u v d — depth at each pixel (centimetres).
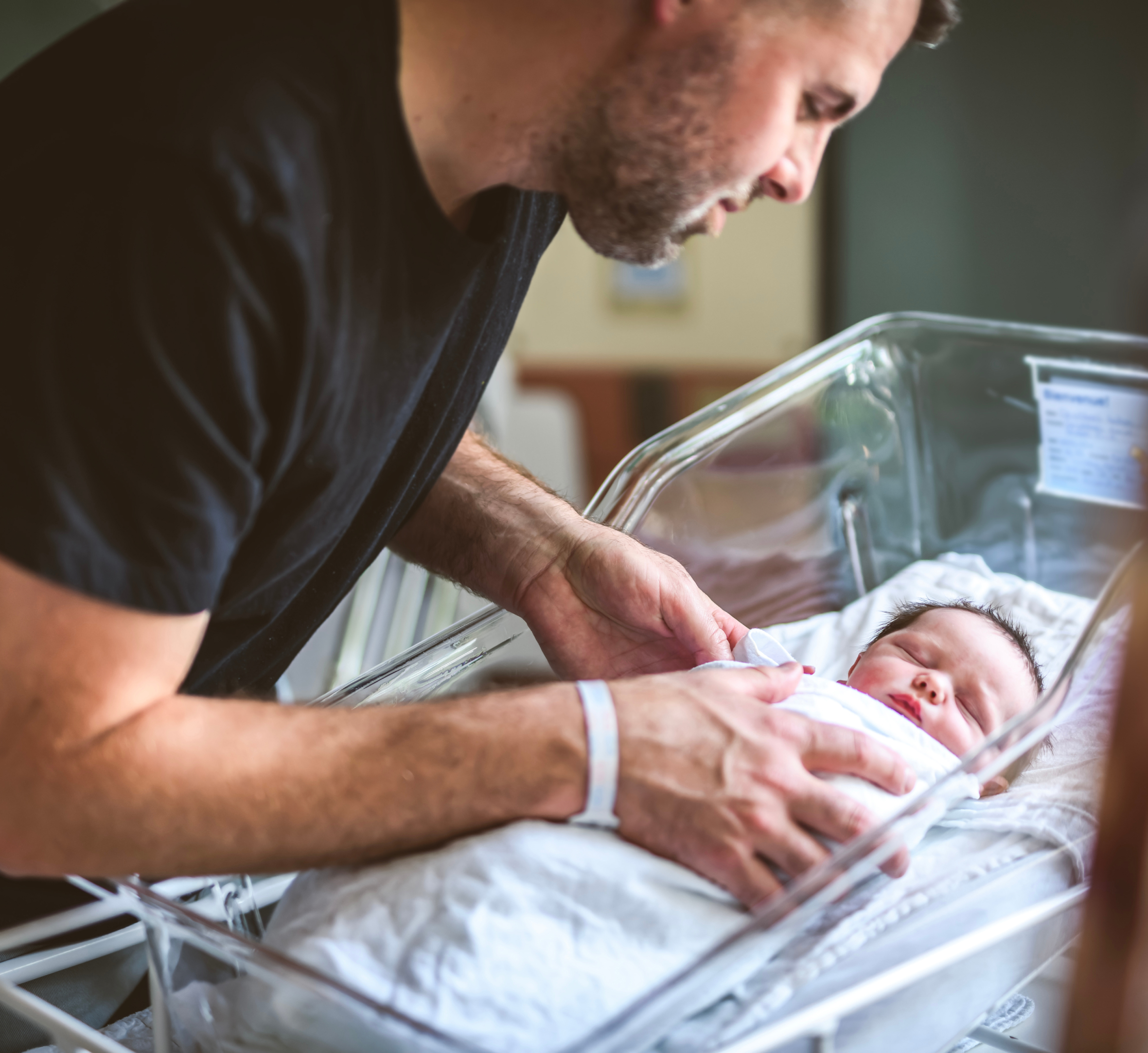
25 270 72
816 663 144
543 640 119
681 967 78
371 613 225
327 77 78
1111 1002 55
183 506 72
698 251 366
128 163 72
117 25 81
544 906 80
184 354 72
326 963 77
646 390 379
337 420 85
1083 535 160
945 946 77
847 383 161
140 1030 101
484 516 121
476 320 106
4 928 100
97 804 72
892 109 329
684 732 84
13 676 71
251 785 75
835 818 82
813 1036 71
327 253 79
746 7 80
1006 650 130
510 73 83
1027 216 323
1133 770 54
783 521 157
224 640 97
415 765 79
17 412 70
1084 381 153
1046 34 307
